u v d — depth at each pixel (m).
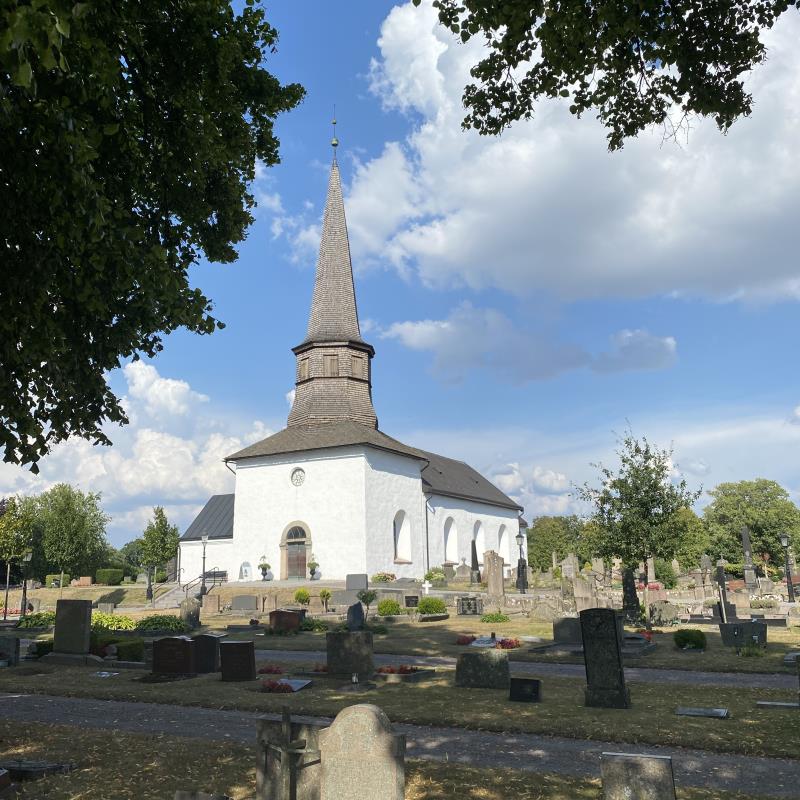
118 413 9.99
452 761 8.40
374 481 47.94
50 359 8.21
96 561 66.38
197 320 10.70
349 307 55.06
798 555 71.75
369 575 45.66
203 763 8.48
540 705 11.55
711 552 75.69
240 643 15.05
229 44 10.32
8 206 7.13
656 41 9.52
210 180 11.79
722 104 9.94
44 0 4.68
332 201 57.94
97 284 8.47
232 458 50.50
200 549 57.88
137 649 18.38
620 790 6.02
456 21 9.71
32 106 6.56
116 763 8.52
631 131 10.80
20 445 8.17
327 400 51.97
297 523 47.94
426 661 18.44
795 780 7.59
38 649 19.11
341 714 6.25
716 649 19.31
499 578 35.31
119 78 8.50
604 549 25.72
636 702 11.73
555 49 9.81
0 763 8.34
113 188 9.24
